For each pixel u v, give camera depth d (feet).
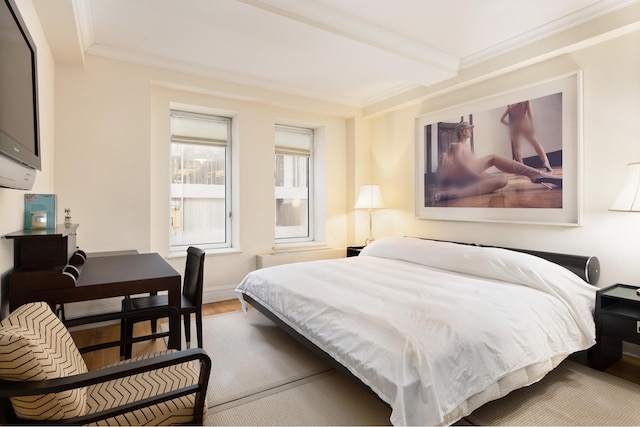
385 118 14.96
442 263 9.52
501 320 5.82
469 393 4.89
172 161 12.87
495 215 10.75
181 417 4.00
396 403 4.51
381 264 10.25
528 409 5.84
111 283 5.95
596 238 8.59
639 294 7.14
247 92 12.71
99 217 10.14
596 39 8.28
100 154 10.14
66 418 3.44
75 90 9.82
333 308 6.57
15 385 3.18
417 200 13.42
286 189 15.61
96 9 8.16
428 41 9.80
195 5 7.10
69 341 4.57
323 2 7.92
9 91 4.18
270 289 8.59
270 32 8.30
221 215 13.89
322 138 15.69
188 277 8.60
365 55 9.62
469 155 11.48
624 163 8.12
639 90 7.89
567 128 9.04
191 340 8.96
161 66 11.00
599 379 6.88
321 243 15.75
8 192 5.46
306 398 6.29
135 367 3.56
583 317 6.98
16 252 5.88
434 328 5.37
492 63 10.33
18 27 4.63
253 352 8.25
